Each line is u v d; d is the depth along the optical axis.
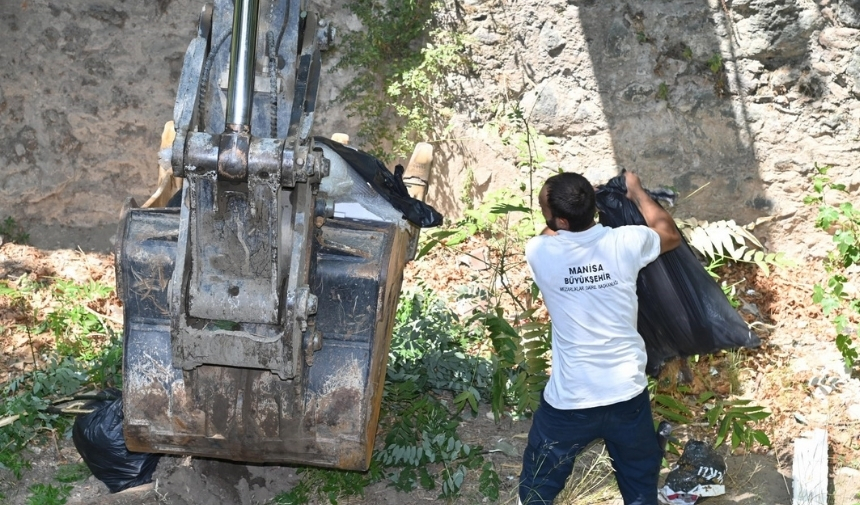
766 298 6.41
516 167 7.20
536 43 6.95
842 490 4.62
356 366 3.76
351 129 7.28
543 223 6.47
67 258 6.98
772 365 5.67
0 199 7.10
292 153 3.20
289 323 3.41
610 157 7.03
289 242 3.50
